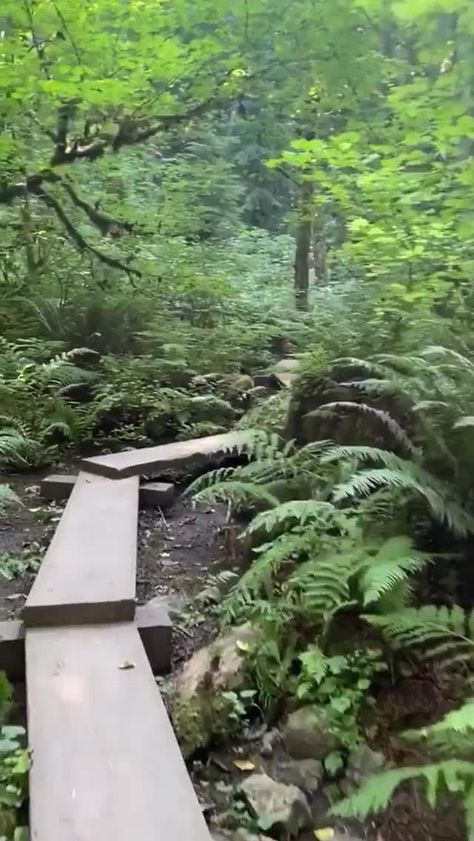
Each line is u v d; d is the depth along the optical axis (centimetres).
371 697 321
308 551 394
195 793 262
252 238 1516
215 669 348
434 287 582
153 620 381
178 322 1079
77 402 851
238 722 323
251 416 719
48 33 737
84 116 898
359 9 694
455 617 317
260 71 845
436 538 400
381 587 318
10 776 273
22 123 907
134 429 820
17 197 974
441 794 272
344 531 395
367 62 746
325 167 888
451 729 268
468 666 321
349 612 354
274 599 384
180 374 940
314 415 513
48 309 1036
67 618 374
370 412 466
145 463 639
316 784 294
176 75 796
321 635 344
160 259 1148
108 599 380
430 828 268
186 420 836
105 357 940
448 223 563
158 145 1251
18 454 699
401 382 434
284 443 576
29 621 372
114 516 532
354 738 305
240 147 1521
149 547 540
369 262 690
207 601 441
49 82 691
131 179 1202
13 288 1062
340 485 373
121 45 755
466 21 427
